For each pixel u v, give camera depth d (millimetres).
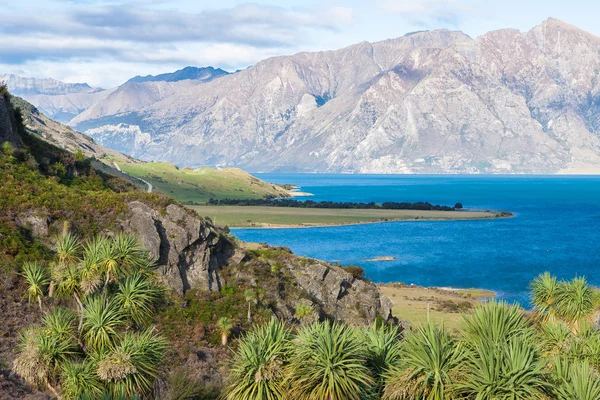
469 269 151125
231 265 72562
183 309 61844
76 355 30766
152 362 30766
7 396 37562
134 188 98250
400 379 24453
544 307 37406
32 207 65938
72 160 90938
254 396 27203
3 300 51094
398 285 126188
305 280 76000
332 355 25797
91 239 64312
